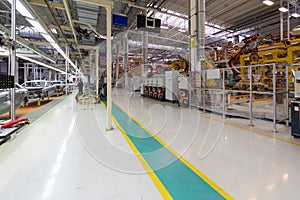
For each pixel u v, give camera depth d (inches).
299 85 111.3
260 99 222.1
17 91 187.6
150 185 65.4
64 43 338.3
